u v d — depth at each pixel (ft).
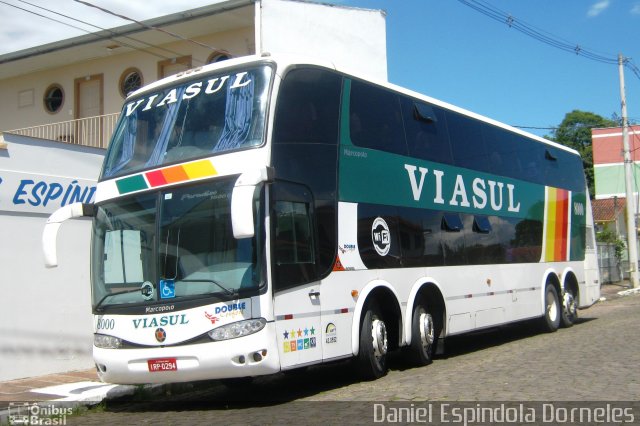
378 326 32.24
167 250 27.25
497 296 42.70
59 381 35.78
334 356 28.81
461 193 40.22
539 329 51.26
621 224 147.54
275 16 56.34
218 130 28.22
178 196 27.76
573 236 55.36
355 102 32.63
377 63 67.56
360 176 31.94
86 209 29.86
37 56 64.23
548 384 28.78
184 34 60.54
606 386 28.02
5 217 36.45
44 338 37.88
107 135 63.87
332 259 29.35
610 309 72.64
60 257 39.06
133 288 27.76
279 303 26.27
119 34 59.57
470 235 40.47
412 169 35.96
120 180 29.63
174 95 30.42
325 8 61.72
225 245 26.37
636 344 40.86
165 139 29.45
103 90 65.16
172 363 26.18
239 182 24.34
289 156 27.96
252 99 27.99
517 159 47.91
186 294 26.45
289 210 27.50
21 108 69.56
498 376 31.30
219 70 29.76
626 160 103.55
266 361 25.36
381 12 68.39
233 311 25.67
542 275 49.39
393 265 33.30
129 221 28.73
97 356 28.25
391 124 35.04
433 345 36.83
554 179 53.26
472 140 42.57
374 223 32.35
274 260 26.25
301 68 29.63
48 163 38.73
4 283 36.19
